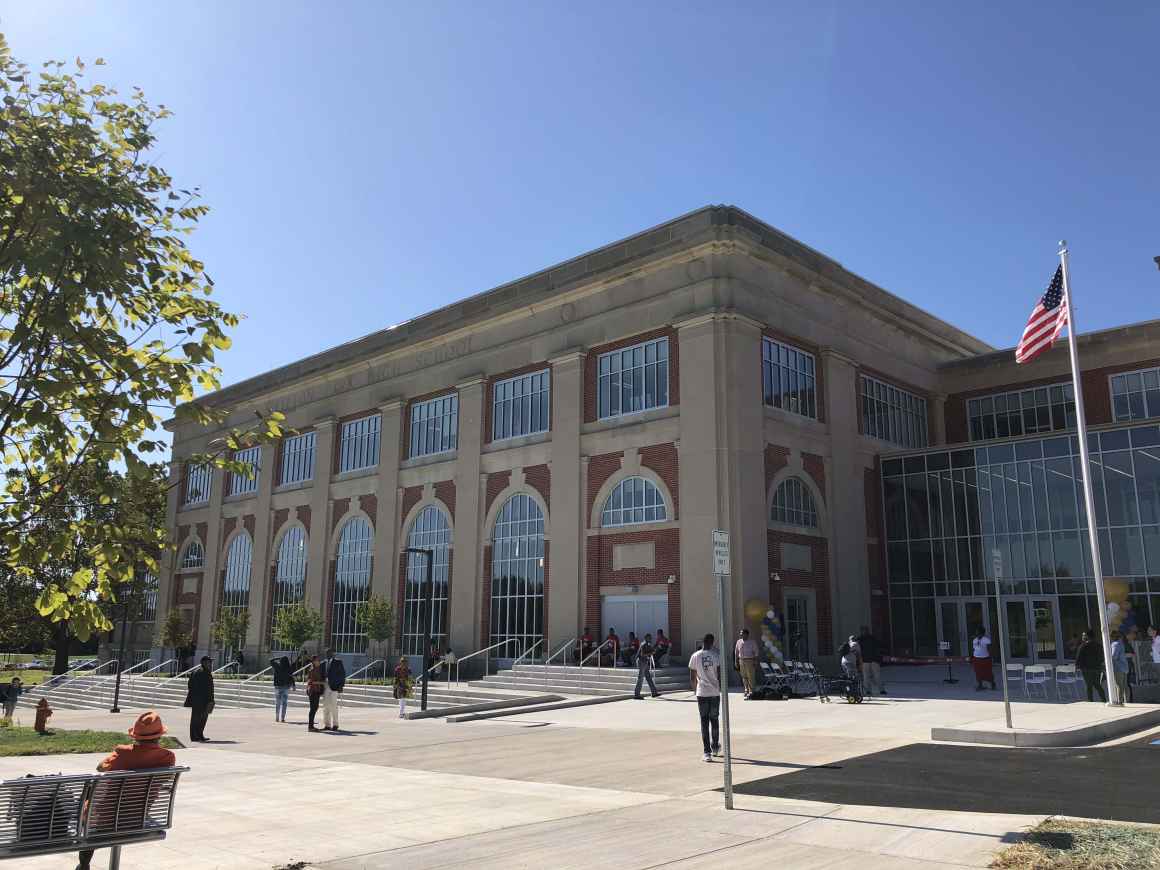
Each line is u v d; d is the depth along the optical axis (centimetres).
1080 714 1738
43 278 655
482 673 3441
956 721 1700
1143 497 2945
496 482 3588
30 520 695
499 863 762
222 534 5150
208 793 1148
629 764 1330
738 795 1046
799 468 3131
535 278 3566
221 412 739
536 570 3362
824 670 3064
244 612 4547
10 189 648
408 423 4125
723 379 2916
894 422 3750
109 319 721
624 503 3120
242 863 785
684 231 3083
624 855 775
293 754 1590
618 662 2972
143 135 746
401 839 867
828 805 968
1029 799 970
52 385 620
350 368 4466
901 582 3428
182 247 761
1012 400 3972
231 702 3469
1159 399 3641
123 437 689
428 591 2489
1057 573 3083
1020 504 3203
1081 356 3841
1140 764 1202
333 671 2102
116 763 682
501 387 3697
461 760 1459
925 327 4031
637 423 3114
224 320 758
